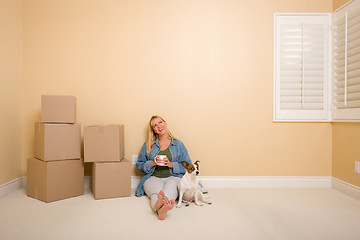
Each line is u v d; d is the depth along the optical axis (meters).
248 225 1.62
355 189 2.21
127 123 2.59
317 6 2.59
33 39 2.55
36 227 1.58
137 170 2.60
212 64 2.59
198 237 1.45
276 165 2.60
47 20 2.56
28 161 2.26
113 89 2.58
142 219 1.72
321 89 2.59
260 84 2.60
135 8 2.58
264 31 2.59
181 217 1.76
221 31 2.59
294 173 2.60
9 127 2.37
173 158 2.34
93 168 2.27
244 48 2.59
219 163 2.60
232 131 2.59
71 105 2.14
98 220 1.70
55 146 2.10
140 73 2.58
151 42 2.58
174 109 2.59
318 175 2.61
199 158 2.59
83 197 2.22
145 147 2.42
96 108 2.57
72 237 1.45
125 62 2.58
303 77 2.57
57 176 2.11
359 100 2.15
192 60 2.59
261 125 2.60
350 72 2.28
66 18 2.56
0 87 2.24
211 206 1.99
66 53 2.56
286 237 1.45
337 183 2.47
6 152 2.32
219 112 2.59
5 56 2.31
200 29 2.59
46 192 2.05
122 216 1.77
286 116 2.59
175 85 2.59
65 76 2.56
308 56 2.59
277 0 2.59
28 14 2.55
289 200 2.14
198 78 2.59
